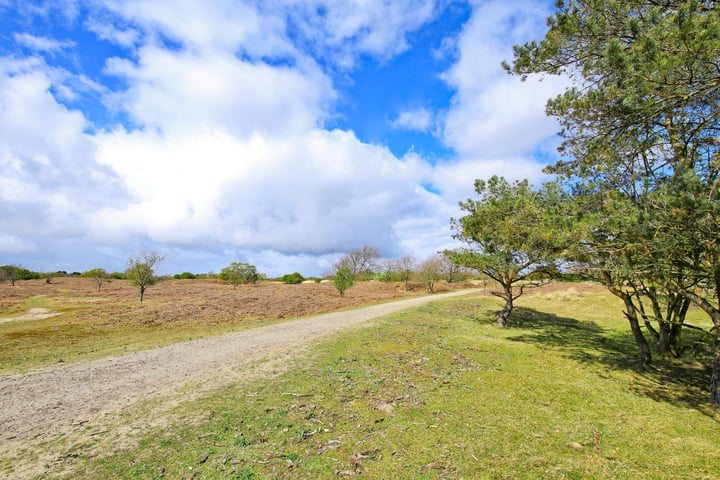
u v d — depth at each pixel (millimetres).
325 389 6680
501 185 14414
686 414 6156
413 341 11516
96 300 27141
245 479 3729
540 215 8602
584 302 23594
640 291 9477
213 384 7066
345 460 4145
